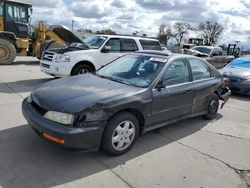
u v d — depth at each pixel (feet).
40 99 12.25
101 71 16.79
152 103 13.85
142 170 11.79
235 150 14.84
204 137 16.38
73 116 10.94
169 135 16.20
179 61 16.28
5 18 42.65
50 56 28.02
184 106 16.33
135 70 15.51
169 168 12.19
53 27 43.86
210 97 18.89
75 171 11.21
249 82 29.17
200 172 12.09
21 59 51.83
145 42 32.04
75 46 29.17
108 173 11.30
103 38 29.73
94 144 11.52
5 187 9.83
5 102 20.20
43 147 12.98
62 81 14.70
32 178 10.49
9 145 12.98
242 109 24.36
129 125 12.97
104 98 11.95
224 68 33.35
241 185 11.35
